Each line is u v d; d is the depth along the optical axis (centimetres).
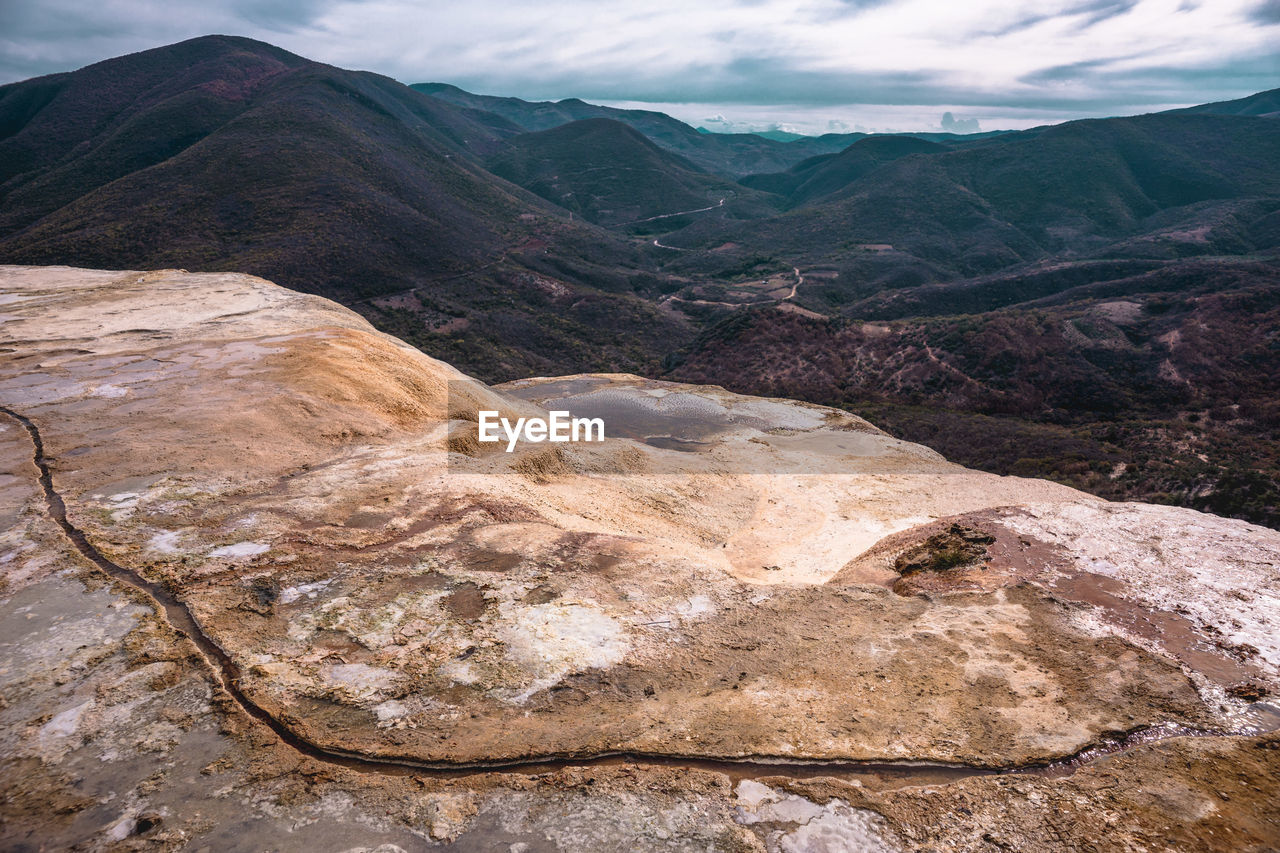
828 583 1493
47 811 659
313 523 1339
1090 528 1598
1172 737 841
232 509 1370
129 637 936
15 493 1372
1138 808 715
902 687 946
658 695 909
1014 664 1015
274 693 848
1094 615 1184
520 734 797
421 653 959
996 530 1608
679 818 677
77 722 781
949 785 741
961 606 1225
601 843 643
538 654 978
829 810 693
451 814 670
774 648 1051
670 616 1127
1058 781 755
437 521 1407
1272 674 997
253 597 1070
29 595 1029
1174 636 1112
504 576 1195
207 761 731
